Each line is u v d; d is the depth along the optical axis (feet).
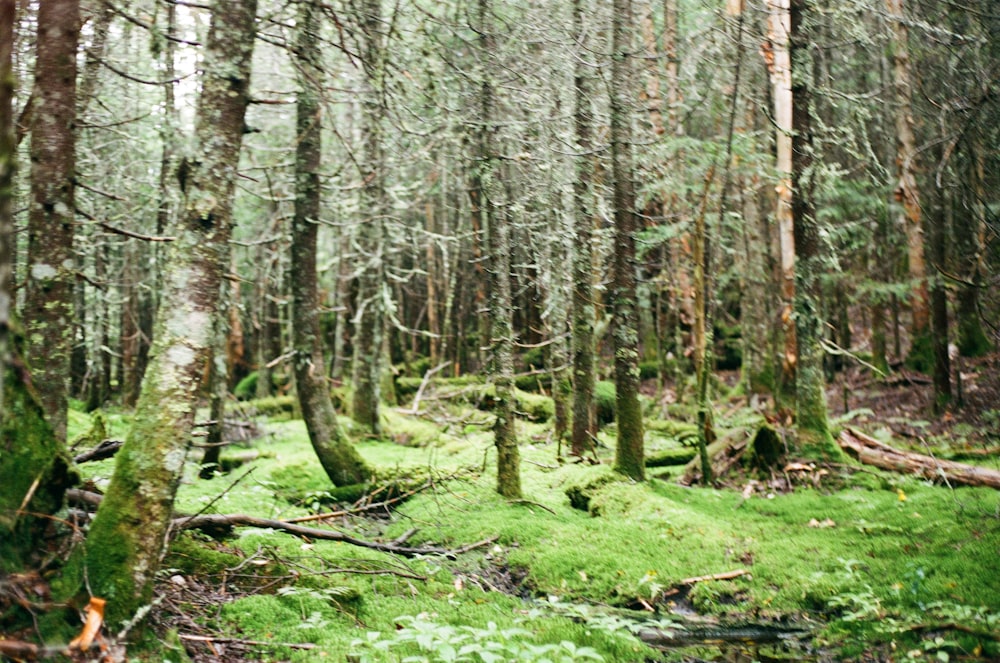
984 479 28.48
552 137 31.45
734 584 21.45
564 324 40.29
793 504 28.12
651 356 69.67
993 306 34.68
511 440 30.09
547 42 30.50
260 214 55.62
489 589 22.12
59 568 12.68
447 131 31.01
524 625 18.30
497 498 29.81
